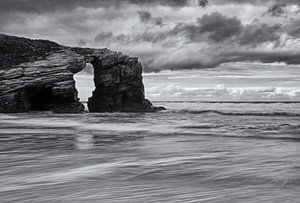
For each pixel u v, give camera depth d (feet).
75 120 131.54
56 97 176.04
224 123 108.88
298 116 152.46
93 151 50.26
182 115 168.25
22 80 169.89
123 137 71.92
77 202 23.89
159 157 44.16
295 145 55.62
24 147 55.47
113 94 206.69
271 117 143.54
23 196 25.67
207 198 24.32
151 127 99.04
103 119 136.98
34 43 214.48
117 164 39.09
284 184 28.60
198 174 33.09
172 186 28.25
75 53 194.80
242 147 53.47
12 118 140.26
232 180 30.37
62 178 31.81
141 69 215.92
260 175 32.32
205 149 51.42
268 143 58.59
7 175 33.55
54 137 72.84
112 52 212.02
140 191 26.63
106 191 26.73
